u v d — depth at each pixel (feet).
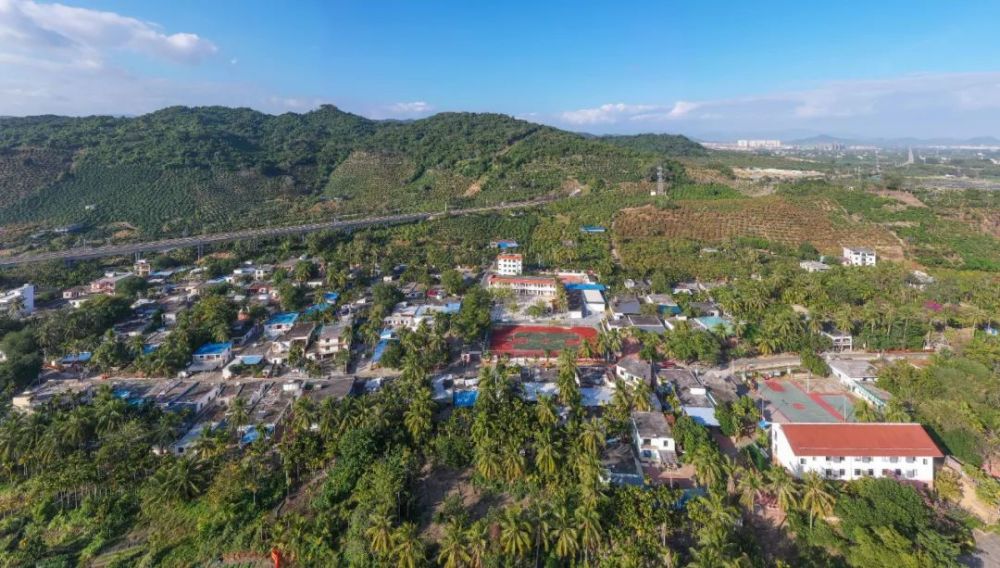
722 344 426.51
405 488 247.29
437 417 311.47
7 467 268.41
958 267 599.98
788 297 496.23
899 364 364.99
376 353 415.64
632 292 559.79
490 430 271.08
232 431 301.02
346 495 251.60
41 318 467.93
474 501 252.21
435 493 260.01
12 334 408.87
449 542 202.49
